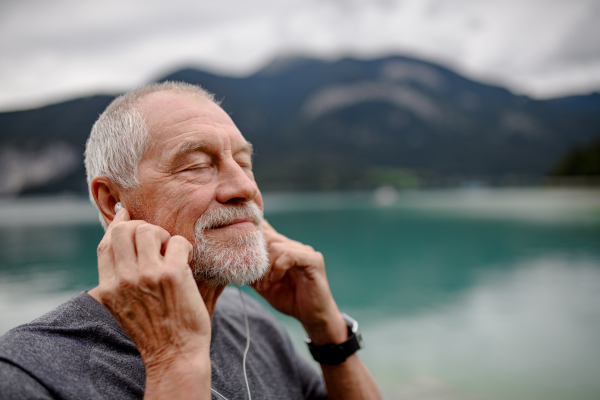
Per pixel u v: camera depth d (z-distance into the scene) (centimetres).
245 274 81
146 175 81
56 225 1435
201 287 85
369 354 382
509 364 346
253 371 95
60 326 71
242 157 93
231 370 90
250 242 84
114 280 66
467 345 397
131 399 70
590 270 696
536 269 725
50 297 561
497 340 409
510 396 286
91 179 88
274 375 100
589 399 279
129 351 75
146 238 67
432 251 970
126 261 66
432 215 1639
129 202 82
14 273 726
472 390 298
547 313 488
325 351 108
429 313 515
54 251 931
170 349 64
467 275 717
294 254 105
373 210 1988
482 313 503
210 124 84
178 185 80
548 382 308
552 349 378
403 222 1480
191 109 85
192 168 81
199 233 79
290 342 120
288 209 2212
